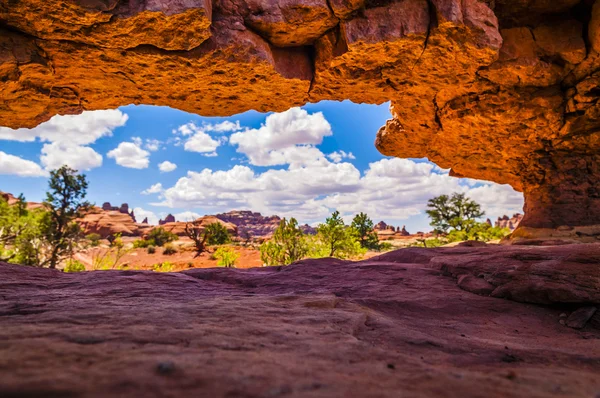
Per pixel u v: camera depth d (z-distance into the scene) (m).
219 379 2.12
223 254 37.41
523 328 5.51
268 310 4.75
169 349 2.74
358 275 8.86
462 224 47.59
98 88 10.98
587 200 14.28
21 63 9.07
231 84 10.92
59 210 38.12
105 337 2.99
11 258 28.72
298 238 25.41
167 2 8.20
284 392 1.98
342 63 10.45
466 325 5.42
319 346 3.19
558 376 2.71
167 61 9.72
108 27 8.50
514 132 13.77
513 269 7.12
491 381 2.44
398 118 14.92
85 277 8.00
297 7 9.42
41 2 7.87
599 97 11.66
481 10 9.44
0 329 3.17
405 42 9.56
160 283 7.59
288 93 11.62
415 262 10.80
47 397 1.69
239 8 9.39
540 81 11.75
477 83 11.94
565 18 10.85
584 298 5.89
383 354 3.06
